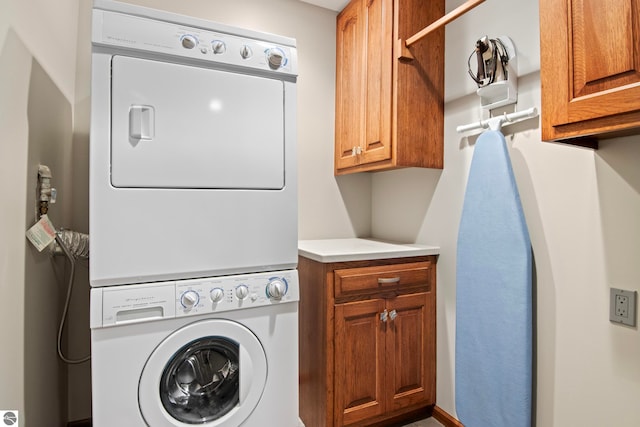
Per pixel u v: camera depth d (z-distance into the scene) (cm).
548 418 131
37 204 128
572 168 125
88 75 181
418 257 184
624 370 110
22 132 114
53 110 145
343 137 229
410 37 177
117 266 117
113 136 117
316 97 235
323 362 164
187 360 133
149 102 122
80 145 179
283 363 143
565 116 93
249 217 138
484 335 149
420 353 184
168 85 125
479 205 152
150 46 122
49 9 139
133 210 120
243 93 138
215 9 206
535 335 136
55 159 150
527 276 133
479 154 153
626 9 81
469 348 157
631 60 80
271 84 144
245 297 135
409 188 213
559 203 129
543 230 134
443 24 150
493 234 146
